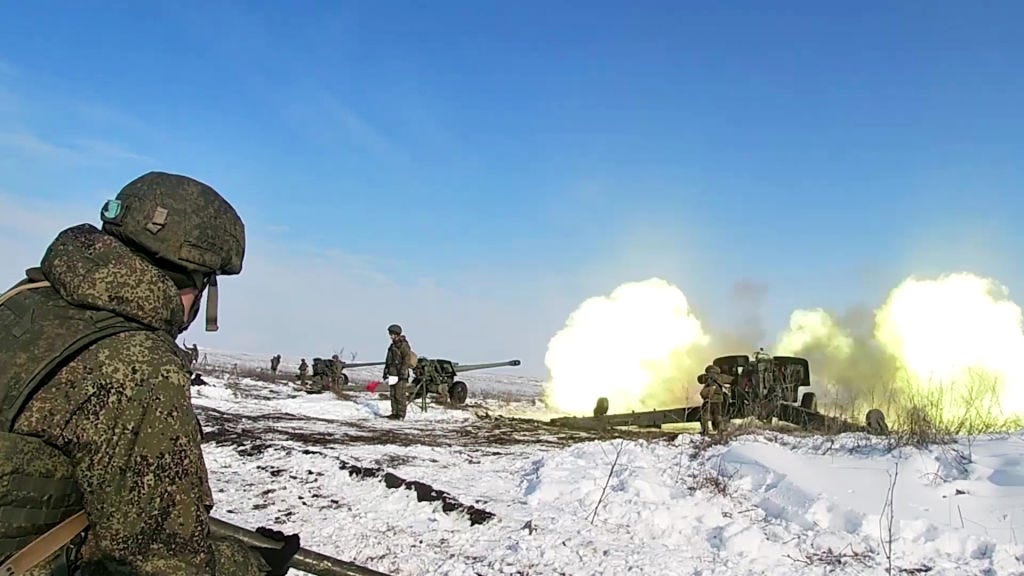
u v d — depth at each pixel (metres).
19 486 1.97
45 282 2.26
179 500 2.12
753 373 16.34
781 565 6.17
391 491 8.57
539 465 9.98
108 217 2.25
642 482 8.23
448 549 6.66
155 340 2.17
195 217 2.30
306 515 7.71
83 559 2.14
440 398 23.42
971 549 6.26
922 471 7.86
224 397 21.42
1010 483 7.25
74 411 2.03
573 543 6.70
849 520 6.87
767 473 8.34
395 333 18.31
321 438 12.65
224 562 2.31
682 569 6.13
